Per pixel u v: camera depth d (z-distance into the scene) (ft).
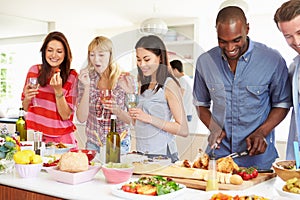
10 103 21.22
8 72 21.01
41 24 20.13
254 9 16.42
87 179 6.23
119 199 5.27
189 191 5.77
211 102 7.19
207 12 17.42
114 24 21.04
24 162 6.42
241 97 7.81
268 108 7.89
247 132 7.82
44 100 9.64
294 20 6.81
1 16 18.49
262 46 7.86
